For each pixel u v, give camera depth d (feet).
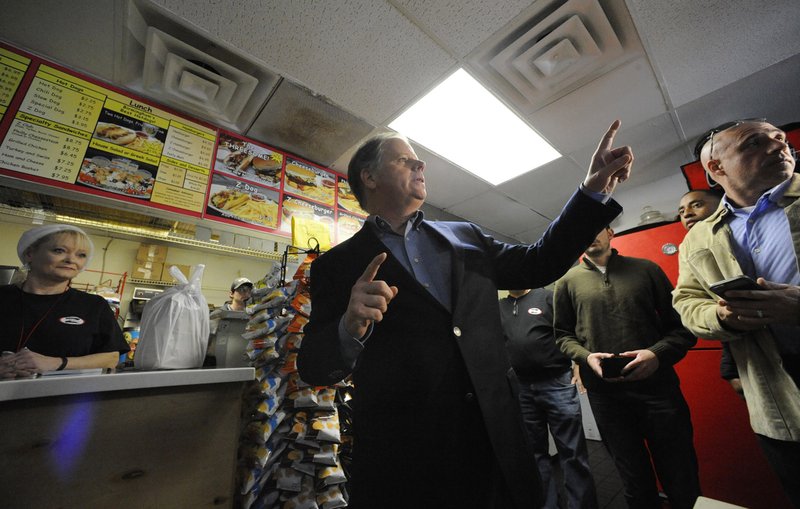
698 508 1.53
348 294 2.56
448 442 1.99
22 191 4.72
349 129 6.95
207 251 7.52
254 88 5.84
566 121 7.18
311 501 3.77
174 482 2.49
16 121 4.68
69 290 4.47
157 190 5.63
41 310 4.13
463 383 2.10
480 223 12.78
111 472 2.27
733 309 2.91
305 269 4.71
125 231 6.16
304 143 7.30
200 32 4.83
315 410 4.22
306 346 2.39
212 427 2.78
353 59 5.36
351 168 3.20
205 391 2.82
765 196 3.43
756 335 3.24
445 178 9.41
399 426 2.08
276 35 4.90
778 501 5.25
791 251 3.19
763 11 4.93
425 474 1.96
